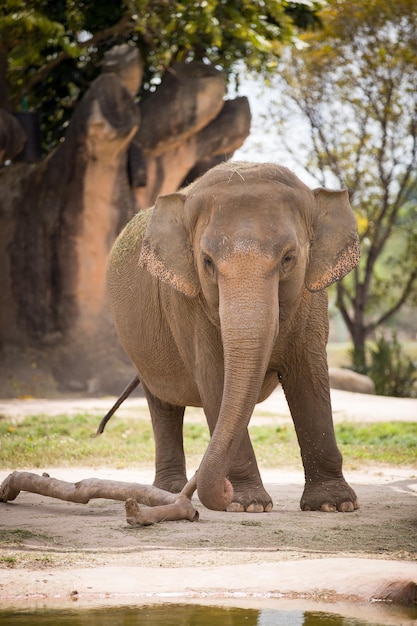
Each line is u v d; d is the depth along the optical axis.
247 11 26.23
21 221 27.81
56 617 5.55
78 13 27.45
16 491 9.87
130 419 19.69
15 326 27.73
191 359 9.98
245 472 9.59
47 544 7.59
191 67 28.02
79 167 26.86
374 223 39.84
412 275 40.62
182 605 5.82
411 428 18.83
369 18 36.00
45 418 19.62
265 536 7.96
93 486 9.30
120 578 6.37
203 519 8.88
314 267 9.18
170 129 27.61
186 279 9.16
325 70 37.62
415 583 6.05
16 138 26.22
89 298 27.70
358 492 11.15
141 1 25.70
